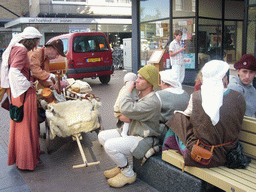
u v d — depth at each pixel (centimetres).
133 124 329
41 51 418
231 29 1313
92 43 1049
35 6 2612
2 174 373
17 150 377
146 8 1194
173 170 294
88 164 338
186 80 1071
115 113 346
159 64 895
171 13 1081
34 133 381
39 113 488
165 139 312
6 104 404
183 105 342
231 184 237
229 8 1199
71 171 377
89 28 2398
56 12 2427
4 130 562
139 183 337
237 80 335
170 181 300
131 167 359
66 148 460
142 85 311
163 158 307
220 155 261
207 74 249
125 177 329
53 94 431
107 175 345
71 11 2461
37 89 460
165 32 1125
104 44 1077
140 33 1251
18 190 331
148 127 318
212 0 1118
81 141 489
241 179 245
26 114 370
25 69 372
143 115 308
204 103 248
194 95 267
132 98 332
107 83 1139
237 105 254
